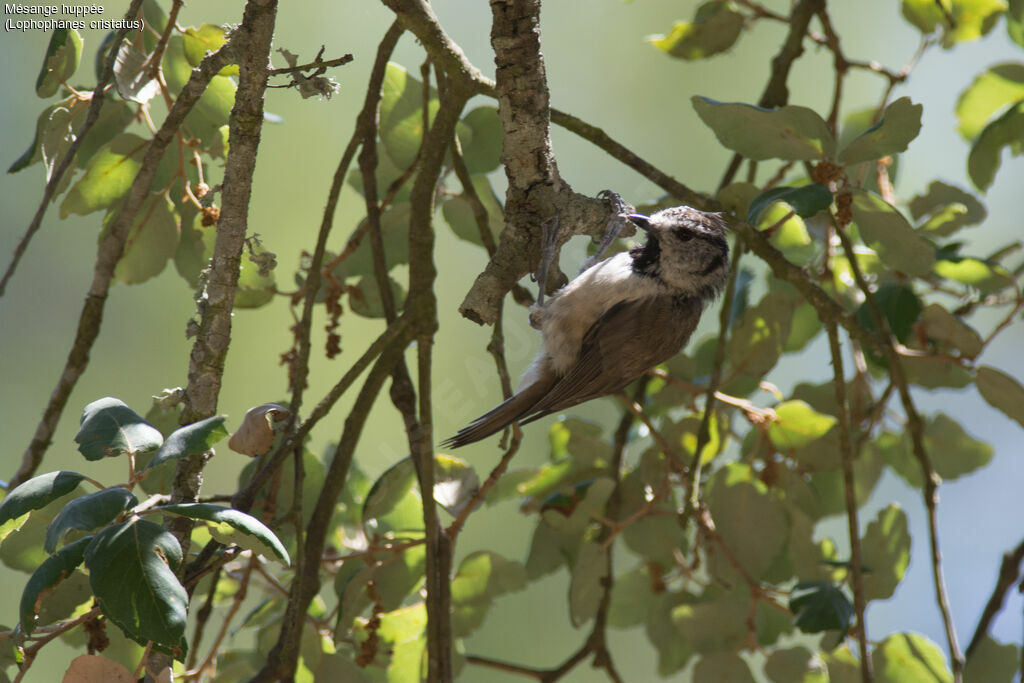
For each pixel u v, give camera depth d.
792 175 10.94
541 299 7.96
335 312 8.51
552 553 8.93
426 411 7.15
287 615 6.86
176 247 8.18
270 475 6.67
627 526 9.13
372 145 7.92
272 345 13.45
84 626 6.63
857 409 9.24
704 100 7.47
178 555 4.99
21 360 13.78
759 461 9.15
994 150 8.92
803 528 8.76
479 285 6.46
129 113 8.21
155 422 7.75
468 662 8.19
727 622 8.58
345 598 7.43
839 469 8.95
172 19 7.31
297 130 13.45
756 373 9.01
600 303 8.10
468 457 13.30
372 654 7.57
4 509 5.35
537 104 6.29
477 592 8.13
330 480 7.16
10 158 13.69
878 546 8.45
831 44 9.20
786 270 7.80
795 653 8.48
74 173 7.84
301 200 13.52
